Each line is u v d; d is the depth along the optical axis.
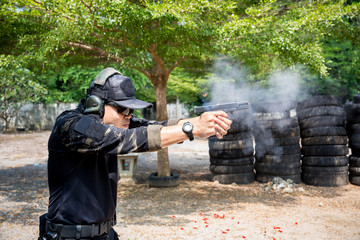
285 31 5.81
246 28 5.60
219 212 5.49
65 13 5.20
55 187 1.64
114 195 1.85
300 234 4.47
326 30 6.70
